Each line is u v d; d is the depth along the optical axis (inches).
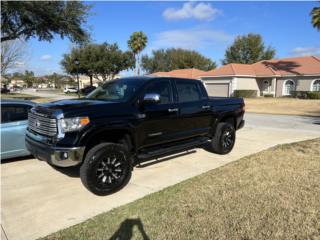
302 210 148.0
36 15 668.7
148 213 148.3
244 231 129.3
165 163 241.4
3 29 693.9
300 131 415.8
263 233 127.6
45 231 135.0
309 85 1234.6
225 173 208.1
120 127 181.6
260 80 1428.4
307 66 1312.7
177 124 222.7
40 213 153.3
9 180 202.4
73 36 751.1
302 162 231.8
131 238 125.8
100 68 1894.7
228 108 274.7
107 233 130.6
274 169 214.7
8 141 237.0
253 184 184.5
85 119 166.9
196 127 242.1
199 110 241.4
